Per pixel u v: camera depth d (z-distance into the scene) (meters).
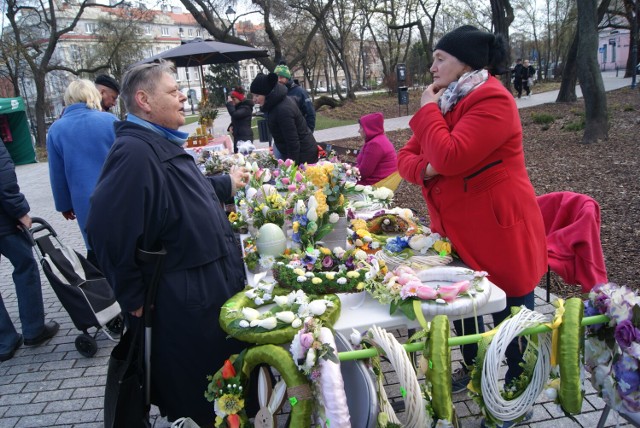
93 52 35.84
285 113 4.75
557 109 15.74
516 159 2.01
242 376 1.68
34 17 24.75
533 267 2.07
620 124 11.29
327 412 1.38
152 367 1.98
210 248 1.97
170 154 1.94
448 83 2.09
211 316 1.96
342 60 29.50
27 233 3.38
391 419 1.62
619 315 1.57
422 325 1.69
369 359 1.66
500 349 1.50
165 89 1.96
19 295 3.63
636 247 4.35
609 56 42.69
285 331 1.63
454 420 1.52
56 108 35.66
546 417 2.48
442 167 1.93
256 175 3.08
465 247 2.09
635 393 1.59
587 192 6.32
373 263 1.98
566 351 1.48
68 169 3.49
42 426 2.79
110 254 1.80
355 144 12.57
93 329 3.94
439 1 28.41
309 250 2.16
